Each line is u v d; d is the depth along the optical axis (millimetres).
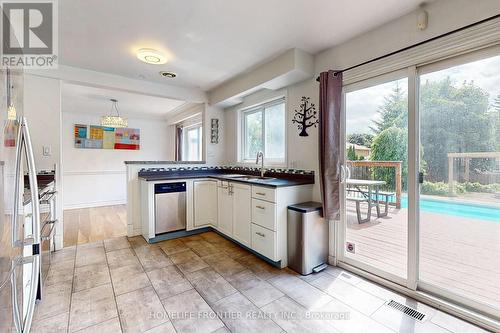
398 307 1761
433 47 1735
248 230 2742
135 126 6129
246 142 4043
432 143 1845
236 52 2572
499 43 1494
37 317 1625
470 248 1679
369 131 2262
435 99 1821
